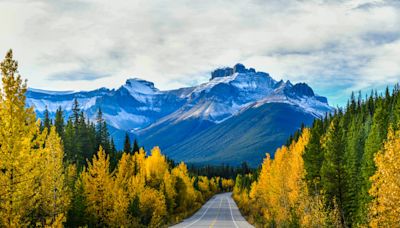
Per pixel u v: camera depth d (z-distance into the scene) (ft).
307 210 99.96
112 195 117.91
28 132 54.80
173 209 231.09
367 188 128.67
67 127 261.24
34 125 55.62
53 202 73.51
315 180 142.61
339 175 140.77
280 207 151.23
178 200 241.14
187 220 206.39
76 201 113.09
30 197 55.93
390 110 278.87
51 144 77.87
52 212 72.79
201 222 192.54
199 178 460.96
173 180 222.28
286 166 158.20
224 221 199.72
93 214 112.78
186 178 277.23
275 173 169.27
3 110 53.01
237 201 375.66
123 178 159.43
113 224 113.39
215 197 497.87
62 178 77.82
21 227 53.93
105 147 277.03
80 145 252.42
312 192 129.39
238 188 437.17
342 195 139.85
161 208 162.20
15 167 52.03
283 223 132.57
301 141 197.77
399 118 176.35
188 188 273.13
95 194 113.80
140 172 192.44
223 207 321.93
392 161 61.41
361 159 177.37
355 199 140.77
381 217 63.21
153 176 212.23
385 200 60.85
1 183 51.08
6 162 51.34
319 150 160.97
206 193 435.12
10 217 51.39
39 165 58.49
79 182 116.47
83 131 269.03
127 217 123.85
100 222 114.83
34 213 69.36
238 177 459.73
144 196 154.81
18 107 53.62
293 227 105.50
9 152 51.67
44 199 70.23
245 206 276.21
